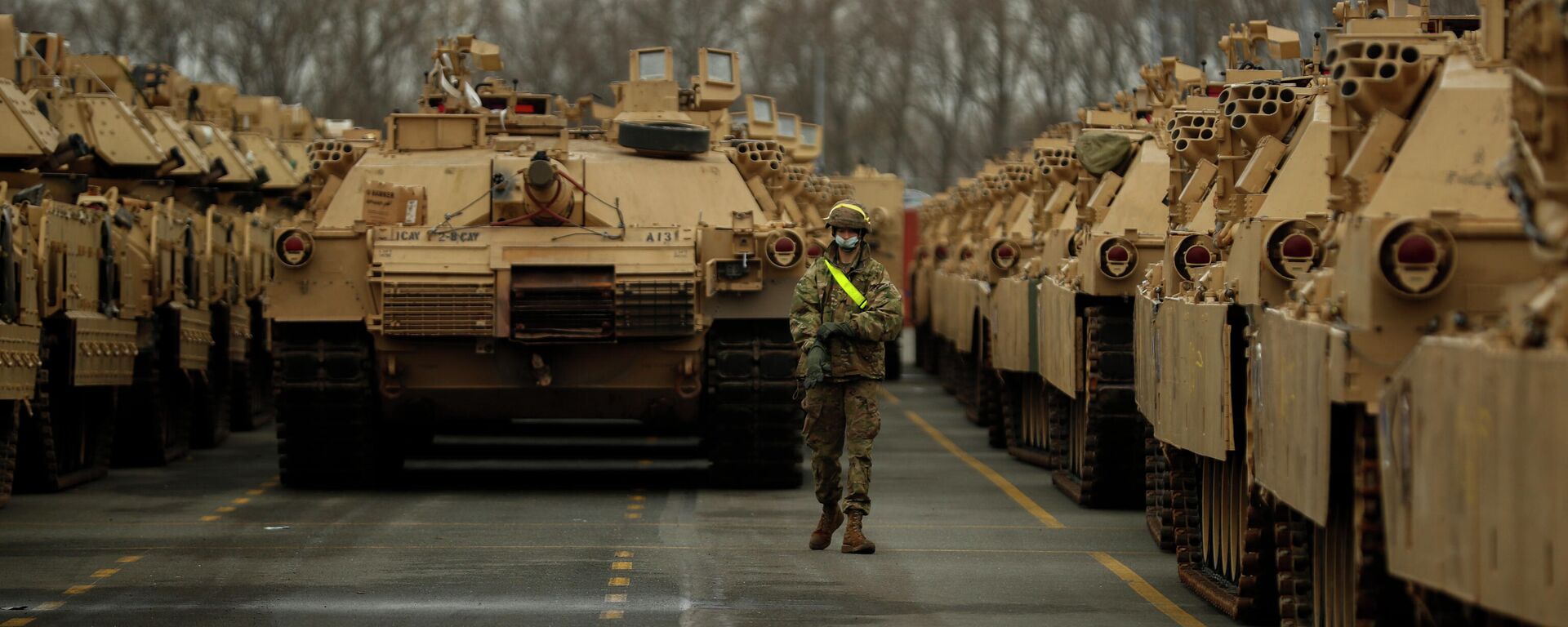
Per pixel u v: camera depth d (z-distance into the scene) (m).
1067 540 49.69
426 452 72.00
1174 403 41.12
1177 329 40.78
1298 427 29.59
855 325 45.59
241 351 87.00
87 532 49.84
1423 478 23.70
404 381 57.88
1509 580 20.80
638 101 81.06
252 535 49.41
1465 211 29.22
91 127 76.19
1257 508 35.47
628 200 61.62
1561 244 20.55
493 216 59.53
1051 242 69.19
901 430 87.94
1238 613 37.09
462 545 47.75
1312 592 33.72
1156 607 39.22
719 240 57.44
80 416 63.25
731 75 83.81
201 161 85.62
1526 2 22.78
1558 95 21.45
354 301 56.56
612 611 38.25
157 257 68.38
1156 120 70.81
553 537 49.22
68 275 58.56
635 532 50.28
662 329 56.38
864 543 46.62
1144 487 56.00
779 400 58.59
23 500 57.66
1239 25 115.25
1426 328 26.59
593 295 56.25
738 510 55.22
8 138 64.62
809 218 78.44
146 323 68.06
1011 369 72.31
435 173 61.44
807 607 38.91
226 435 83.19
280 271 56.59
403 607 38.59
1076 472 62.53
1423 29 42.69
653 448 75.88
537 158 57.62
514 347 57.06
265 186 105.00
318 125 133.25
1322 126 41.75
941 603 39.47
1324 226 35.81
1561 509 19.48
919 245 156.88
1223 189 43.78
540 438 79.94
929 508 56.88
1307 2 115.56
